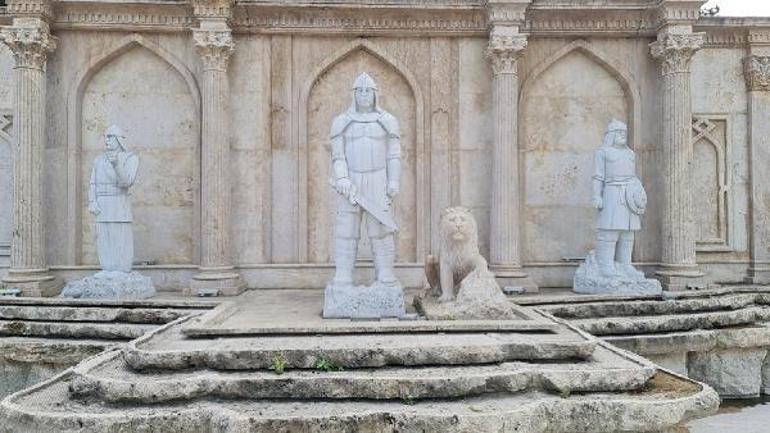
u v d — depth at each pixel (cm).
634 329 935
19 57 1158
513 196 1219
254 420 541
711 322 977
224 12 1182
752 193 1312
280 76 1277
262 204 1267
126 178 1080
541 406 584
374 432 551
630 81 1296
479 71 1292
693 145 1325
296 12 1249
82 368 661
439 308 848
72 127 1241
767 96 1315
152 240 1271
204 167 1192
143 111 1271
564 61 1316
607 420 583
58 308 964
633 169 1135
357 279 1248
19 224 1152
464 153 1292
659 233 1282
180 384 597
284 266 1255
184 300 1025
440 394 600
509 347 685
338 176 885
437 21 1274
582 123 1316
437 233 1289
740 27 1294
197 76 1260
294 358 654
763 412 880
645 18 1270
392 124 892
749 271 1312
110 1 1198
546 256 1309
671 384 657
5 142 1266
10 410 582
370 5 1238
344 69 1309
